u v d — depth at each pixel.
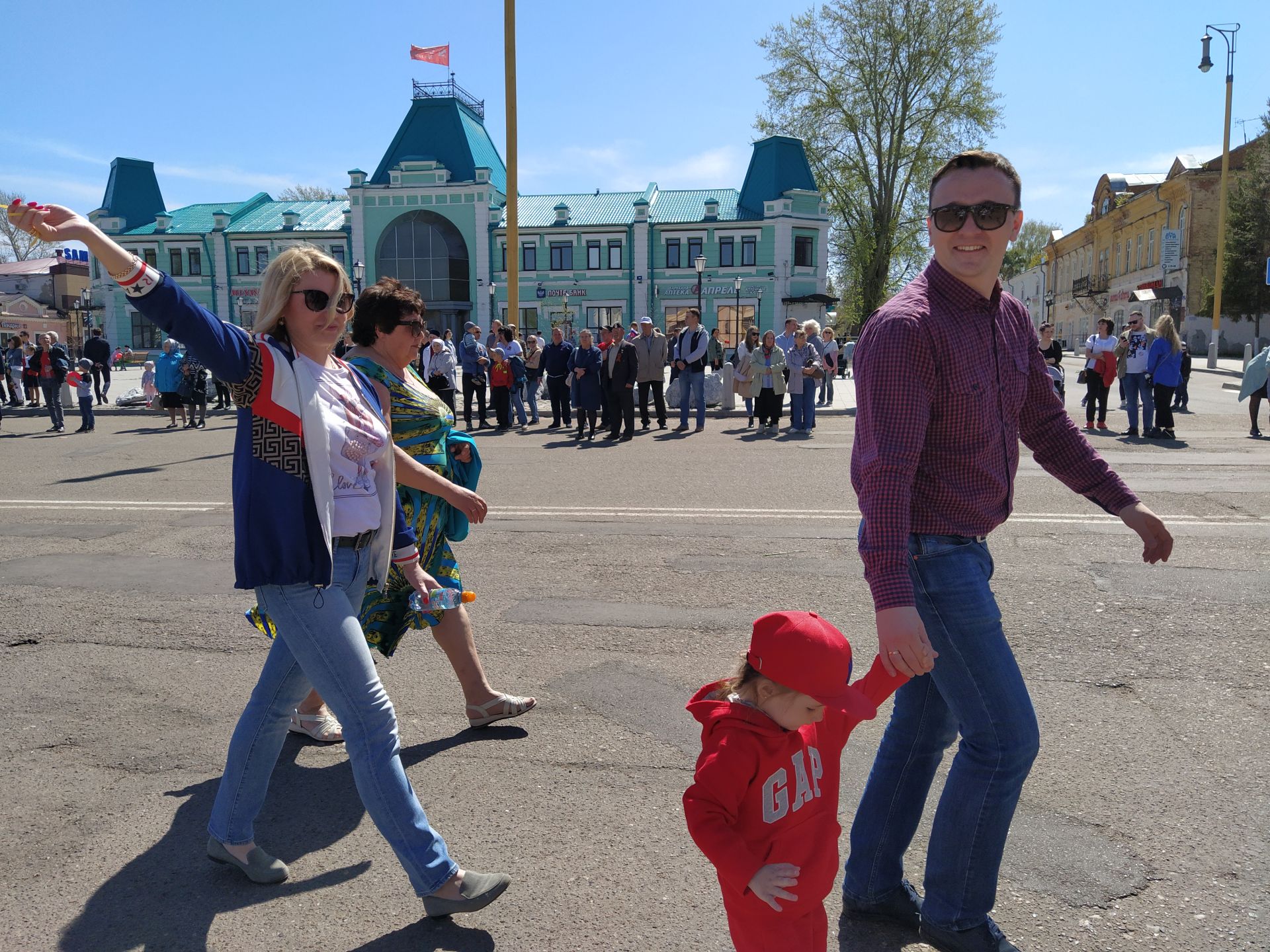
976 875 2.26
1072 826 2.95
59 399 17.16
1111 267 57.59
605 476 10.45
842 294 51.69
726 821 1.88
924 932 2.36
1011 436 2.30
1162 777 3.27
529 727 3.79
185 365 17.28
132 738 3.74
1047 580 5.74
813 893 1.98
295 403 2.47
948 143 40.88
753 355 15.01
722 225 47.97
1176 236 43.19
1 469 11.73
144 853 2.90
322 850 2.92
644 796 3.21
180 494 9.61
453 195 49.34
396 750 2.56
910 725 2.47
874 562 2.06
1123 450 11.73
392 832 2.50
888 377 2.11
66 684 4.31
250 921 2.54
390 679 4.35
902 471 2.07
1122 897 2.58
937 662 2.23
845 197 42.47
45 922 2.54
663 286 48.81
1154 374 12.86
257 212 54.31
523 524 7.74
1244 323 43.53
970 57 39.97
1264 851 2.80
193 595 5.77
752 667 1.89
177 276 52.38
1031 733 2.20
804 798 1.95
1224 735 3.59
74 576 6.23
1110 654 4.46
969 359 2.16
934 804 3.17
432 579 3.19
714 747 1.92
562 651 4.70
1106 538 6.84
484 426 17.00
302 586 2.51
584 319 49.41
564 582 5.96
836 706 1.77
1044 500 8.38
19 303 60.47
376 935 2.48
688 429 15.75
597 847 2.89
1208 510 7.85
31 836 2.99
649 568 6.28
